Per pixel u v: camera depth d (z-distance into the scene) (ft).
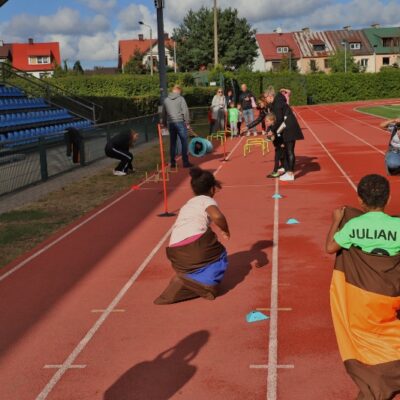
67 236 27.40
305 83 164.14
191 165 48.44
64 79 144.36
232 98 75.20
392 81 174.19
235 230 26.40
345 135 67.00
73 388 13.42
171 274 21.04
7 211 33.83
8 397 13.20
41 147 44.06
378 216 11.71
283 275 20.04
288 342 14.98
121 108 103.40
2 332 16.83
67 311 18.08
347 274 11.79
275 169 39.50
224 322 16.49
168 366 14.15
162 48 74.08
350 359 11.35
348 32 321.52
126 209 32.89
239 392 12.75
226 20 263.29
